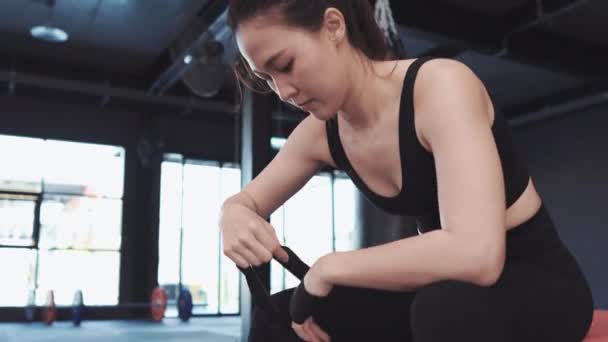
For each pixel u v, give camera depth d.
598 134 7.68
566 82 7.48
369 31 0.70
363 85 0.70
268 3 0.62
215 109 8.00
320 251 9.16
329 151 0.81
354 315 0.77
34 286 7.89
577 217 7.87
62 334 6.17
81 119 8.29
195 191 8.84
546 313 0.61
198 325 7.33
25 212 7.95
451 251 0.56
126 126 8.52
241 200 0.82
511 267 0.63
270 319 0.76
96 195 8.30
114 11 5.92
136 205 8.45
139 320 8.05
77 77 7.39
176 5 5.72
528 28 5.71
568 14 5.62
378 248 0.60
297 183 0.86
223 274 8.88
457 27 5.35
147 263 8.38
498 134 0.66
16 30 6.43
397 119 0.69
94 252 8.20
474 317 0.55
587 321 0.67
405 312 0.76
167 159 8.73
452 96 0.61
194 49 5.14
